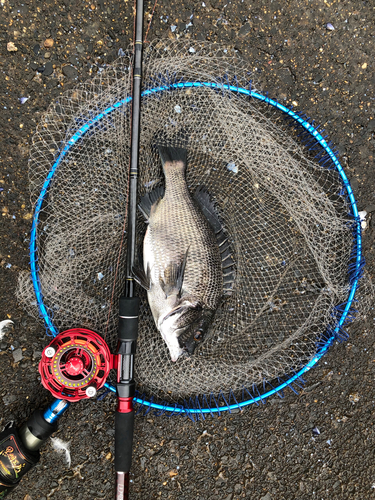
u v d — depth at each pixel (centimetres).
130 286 59
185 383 68
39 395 67
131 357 58
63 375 57
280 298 70
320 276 70
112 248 67
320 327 69
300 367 69
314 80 71
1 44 66
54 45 67
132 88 62
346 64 71
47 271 66
